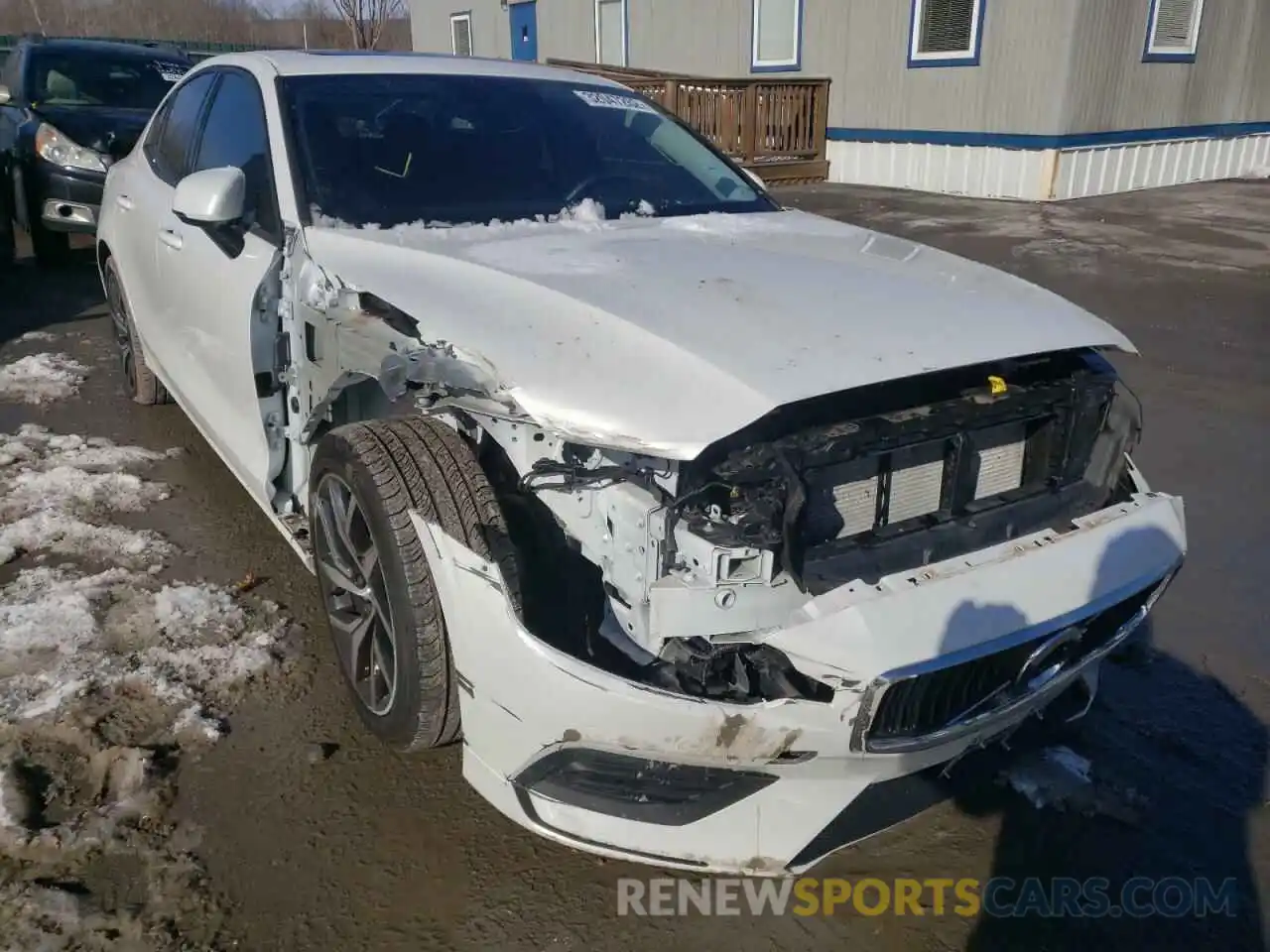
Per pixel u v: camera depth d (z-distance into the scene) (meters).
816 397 2.00
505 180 3.38
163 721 2.82
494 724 2.18
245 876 2.34
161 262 4.03
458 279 2.56
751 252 2.89
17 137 8.20
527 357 2.18
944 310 2.43
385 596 2.45
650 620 2.01
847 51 14.38
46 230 8.26
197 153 3.97
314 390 2.92
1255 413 5.58
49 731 2.73
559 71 4.08
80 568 3.61
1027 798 2.68
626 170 3.62
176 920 2.21
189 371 3.95
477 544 2.26
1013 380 2.45
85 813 2.48
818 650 1.96
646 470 2.06
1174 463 4.90
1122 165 13.38
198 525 3.99
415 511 2.27
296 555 3.75
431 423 2.49
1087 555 2.29
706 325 2.23
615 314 2.26
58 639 3.13
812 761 2.05
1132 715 3.02
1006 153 12.84
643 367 2.10
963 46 12.95
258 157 3.38
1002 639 2.09
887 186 14.36
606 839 2.16
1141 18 12.63
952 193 13.53
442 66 3.79
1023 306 2.55
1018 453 2.43
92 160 8.02
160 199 4.12
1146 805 2.66
